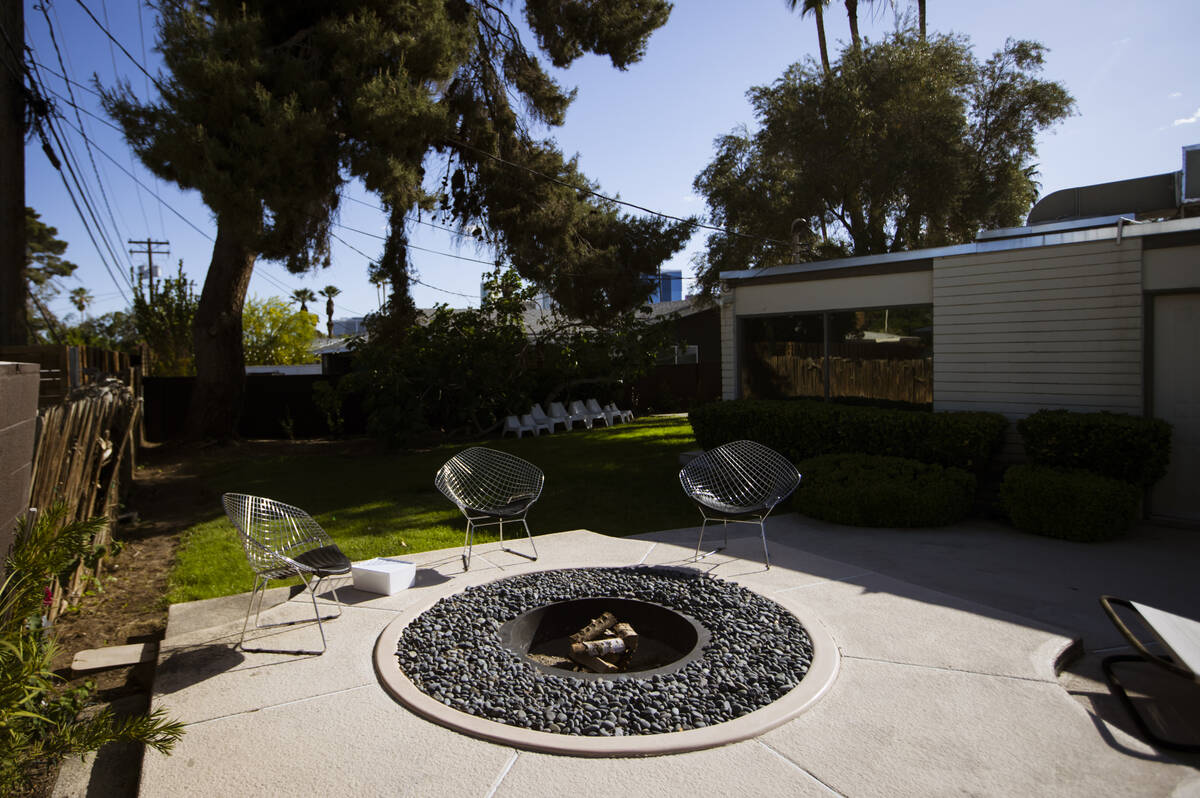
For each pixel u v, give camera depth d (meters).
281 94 9.86
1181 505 6.87
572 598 4.54
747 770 2.78
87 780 3.07
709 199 16.77
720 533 6.65
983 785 2.67
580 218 14.27
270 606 4.77
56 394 6.93
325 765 2.86
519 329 15.12
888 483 6.90
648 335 16.28
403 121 10.12
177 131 9.01
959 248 8.00
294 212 9.81
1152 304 6.91
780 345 9.84
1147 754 2.89
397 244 14.53
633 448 12.66
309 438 16.12
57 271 39.09
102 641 4.61
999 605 4.81
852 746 2.94
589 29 14.20
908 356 8.55
